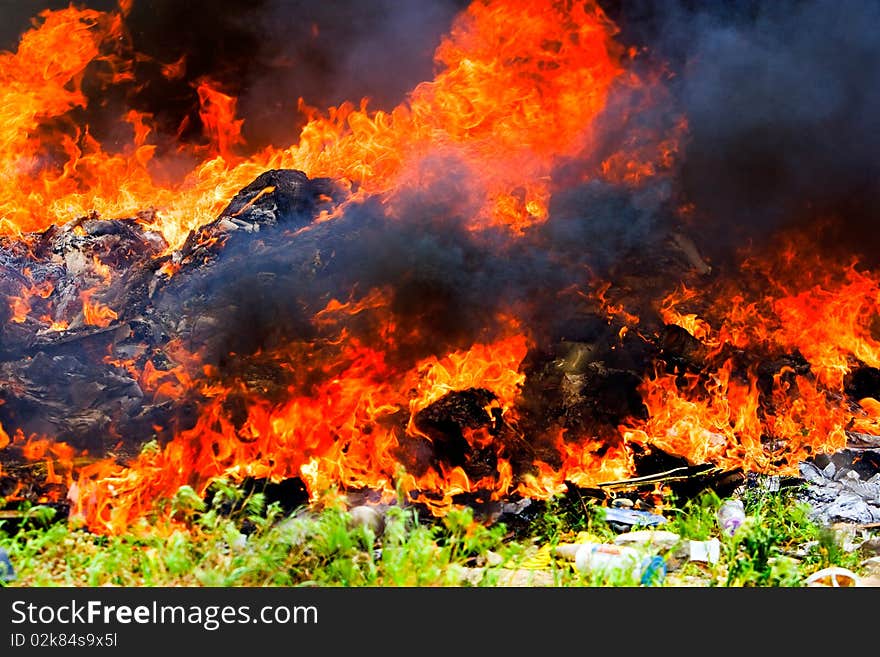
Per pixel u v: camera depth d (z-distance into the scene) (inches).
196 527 463.2
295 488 557.9
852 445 697.6
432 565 421.1
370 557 423.5
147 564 414.0
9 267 705.0
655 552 446.9
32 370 611.8
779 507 564.7
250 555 412.2
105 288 711.1
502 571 453.7
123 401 609.6
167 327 657.6
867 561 480.4
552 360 674.8
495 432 608.1
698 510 544.4
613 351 687.7
